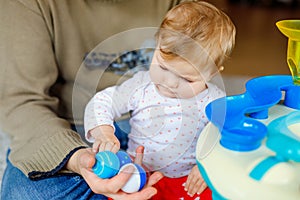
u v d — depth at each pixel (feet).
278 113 2.53
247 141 2.14
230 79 6.24
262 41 8.27
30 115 3.02
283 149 2.04
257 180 1.99
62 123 3.02
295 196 1.93
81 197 2.87
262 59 7.34
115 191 2.45
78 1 3.28
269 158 2.06
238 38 8.38
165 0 3.49
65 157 2.76
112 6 3.35
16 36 3.08
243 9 10.41
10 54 3.08
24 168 2.94
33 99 3.15
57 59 3.34
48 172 2.81
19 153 3.00
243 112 2.35
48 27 3.19
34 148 2.92
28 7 3.10
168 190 2.90
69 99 3.50
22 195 2.90
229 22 3.00
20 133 3.01
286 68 7.05
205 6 3.00
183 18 2.83
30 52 3.10
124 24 3.42
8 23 3.08
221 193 2.05
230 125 2.27
